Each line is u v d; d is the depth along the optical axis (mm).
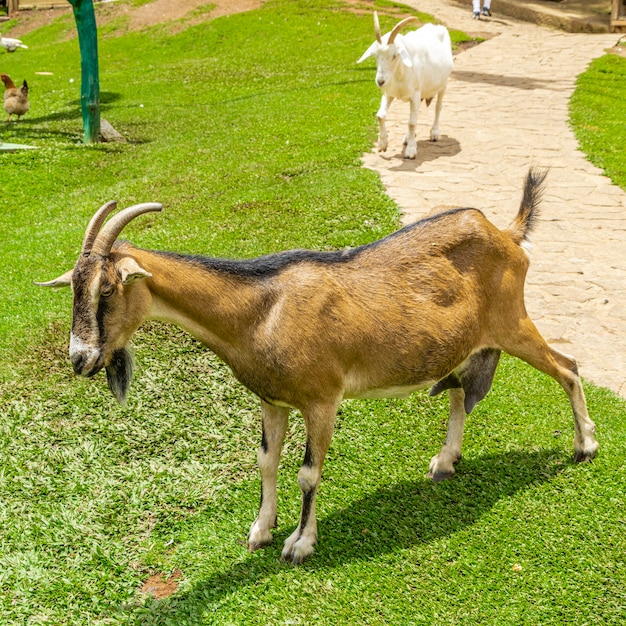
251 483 5746
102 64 24203
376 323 4711
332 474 5730
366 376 4809
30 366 7285
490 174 11656
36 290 8773
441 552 4895
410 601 4547
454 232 4996
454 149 12922
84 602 4816
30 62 25094
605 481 5367
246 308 4496
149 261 4359
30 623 4668
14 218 11547
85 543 5281
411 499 5395
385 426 6242
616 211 10500
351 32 23828
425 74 12094
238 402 6680
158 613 4645
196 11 28047
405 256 4910
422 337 4801
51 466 6051
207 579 4859
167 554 5156
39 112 18500
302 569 4824
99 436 6336
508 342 5238
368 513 5289
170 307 4473
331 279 4680
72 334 4203
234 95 18281
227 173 12008
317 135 13641
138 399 6742
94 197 11875
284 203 10312
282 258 4711
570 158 12539
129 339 4449
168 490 5738
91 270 4145
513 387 6664
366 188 10617
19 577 5016
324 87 17594
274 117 15273
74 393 6848
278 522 5285
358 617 4465
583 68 18812
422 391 6668
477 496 5367
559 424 6098
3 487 5832
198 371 7066
